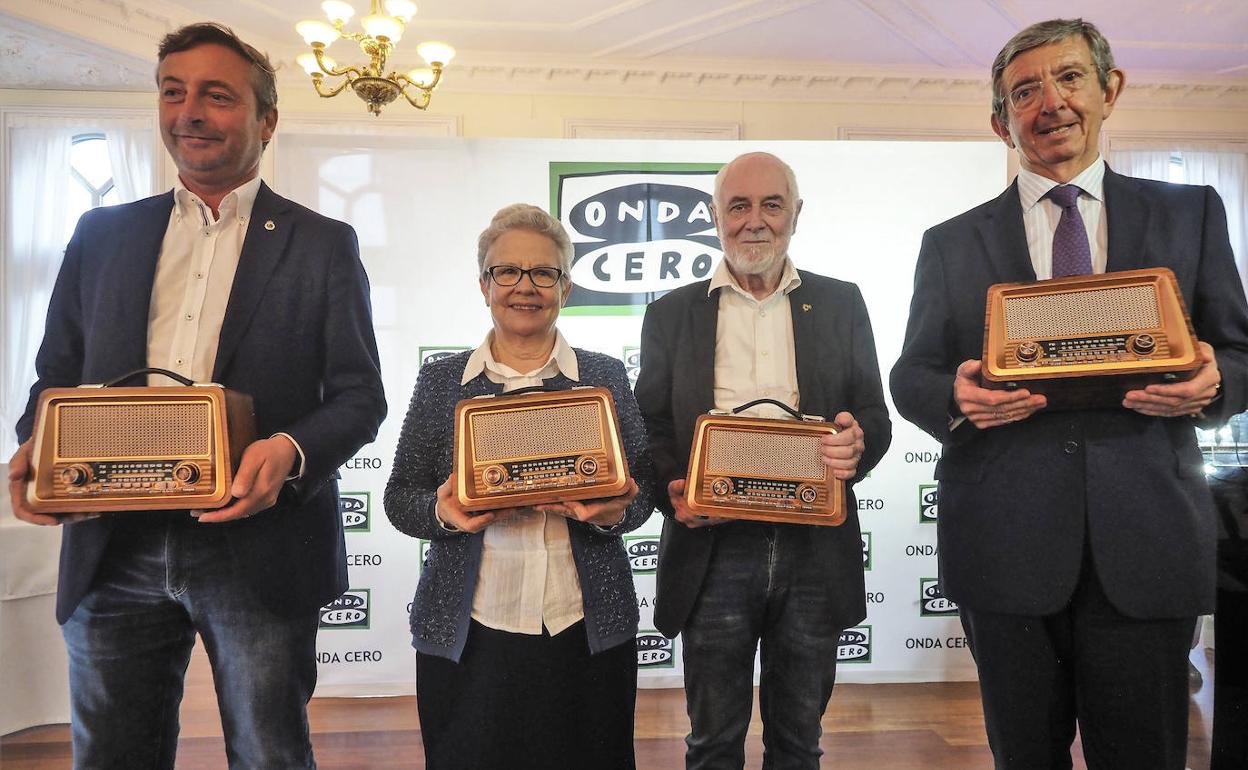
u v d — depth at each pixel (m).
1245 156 6.19
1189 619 1.40
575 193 3.31
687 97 5.83
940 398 1.49
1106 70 1.51
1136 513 1.40
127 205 1.58
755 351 1.89
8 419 5.51
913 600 3.35
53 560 2.89
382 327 3.24
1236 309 1.43
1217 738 1.87
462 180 3.28
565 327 3.32
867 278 3.35
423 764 2.63
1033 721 1.48
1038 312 1.36
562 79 5.68
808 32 5.24
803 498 1.62
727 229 1.86
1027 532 1.45
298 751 1.50
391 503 1.59
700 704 1.79
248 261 1.50
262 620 1.46
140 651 1.46
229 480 1.29
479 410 1.45
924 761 2.60
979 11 5.00
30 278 5.58
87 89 5.56
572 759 1.50
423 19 5.05
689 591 1.77
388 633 3.24
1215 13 5.04
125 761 1.46
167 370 1.41
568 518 1.57
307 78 5.50
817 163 3.34
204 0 4.83
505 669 1.50
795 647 1.77
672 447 1.86
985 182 3.37
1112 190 1.52
